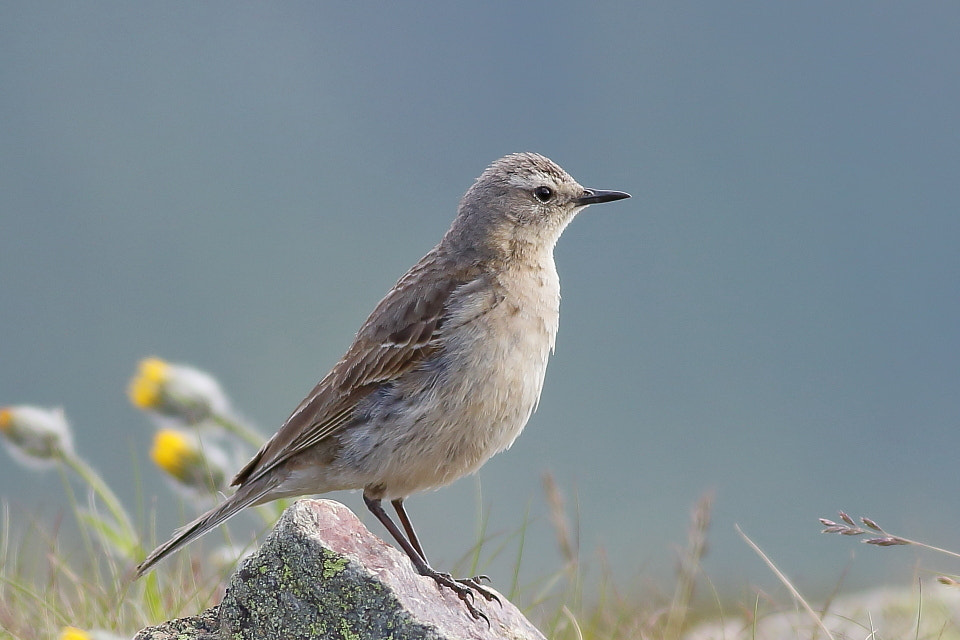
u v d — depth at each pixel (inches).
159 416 417.7
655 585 403.5
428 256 366.3
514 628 304.3
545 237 369.4
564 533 378.6
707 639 374.3
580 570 378.3
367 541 283.0
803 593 471.5
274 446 340.5
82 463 405.7
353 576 271.3
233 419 423.5
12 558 390.6
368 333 344.2
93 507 392.5
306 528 276.7
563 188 375.2
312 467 342.6
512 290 349.1
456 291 344.8
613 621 381.4
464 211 367.2
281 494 344.5
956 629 372.5
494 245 359.6
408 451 337.1
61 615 355.9
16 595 370.6
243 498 336.8
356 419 339.0
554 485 382.3
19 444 398.9
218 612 283.9
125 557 388.8
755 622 360.2
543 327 353.1
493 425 342.6
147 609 363.3
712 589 383.6
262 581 277.1
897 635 366.6
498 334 341.7
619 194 380.2
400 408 336.5
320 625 272.8
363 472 339.0
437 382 336.2
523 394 346.9
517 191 367.6
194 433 412.5
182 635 279.6
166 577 376.5
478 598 308.0
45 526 404.8
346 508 288.2
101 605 360.5
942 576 344.2
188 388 414.9
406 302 344.2
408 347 338.3
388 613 269.7
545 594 378.6
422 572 313.7
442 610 297.6
